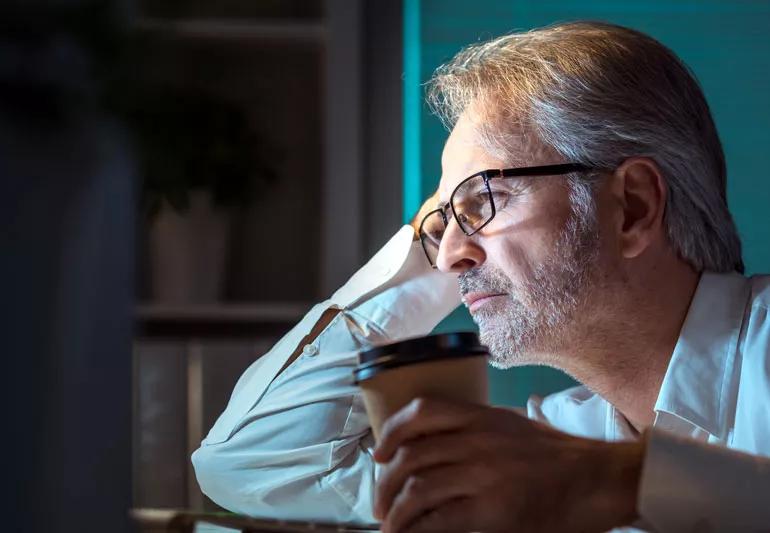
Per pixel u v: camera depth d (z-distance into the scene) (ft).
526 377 6.41
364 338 4.11
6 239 0.92
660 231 3.20
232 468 3.94
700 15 6.39
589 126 3.20
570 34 3.39
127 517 1.04
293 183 7.43
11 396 0.90
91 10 1.03
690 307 3.19
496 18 6.46
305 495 3.84
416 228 4.31
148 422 6.43
